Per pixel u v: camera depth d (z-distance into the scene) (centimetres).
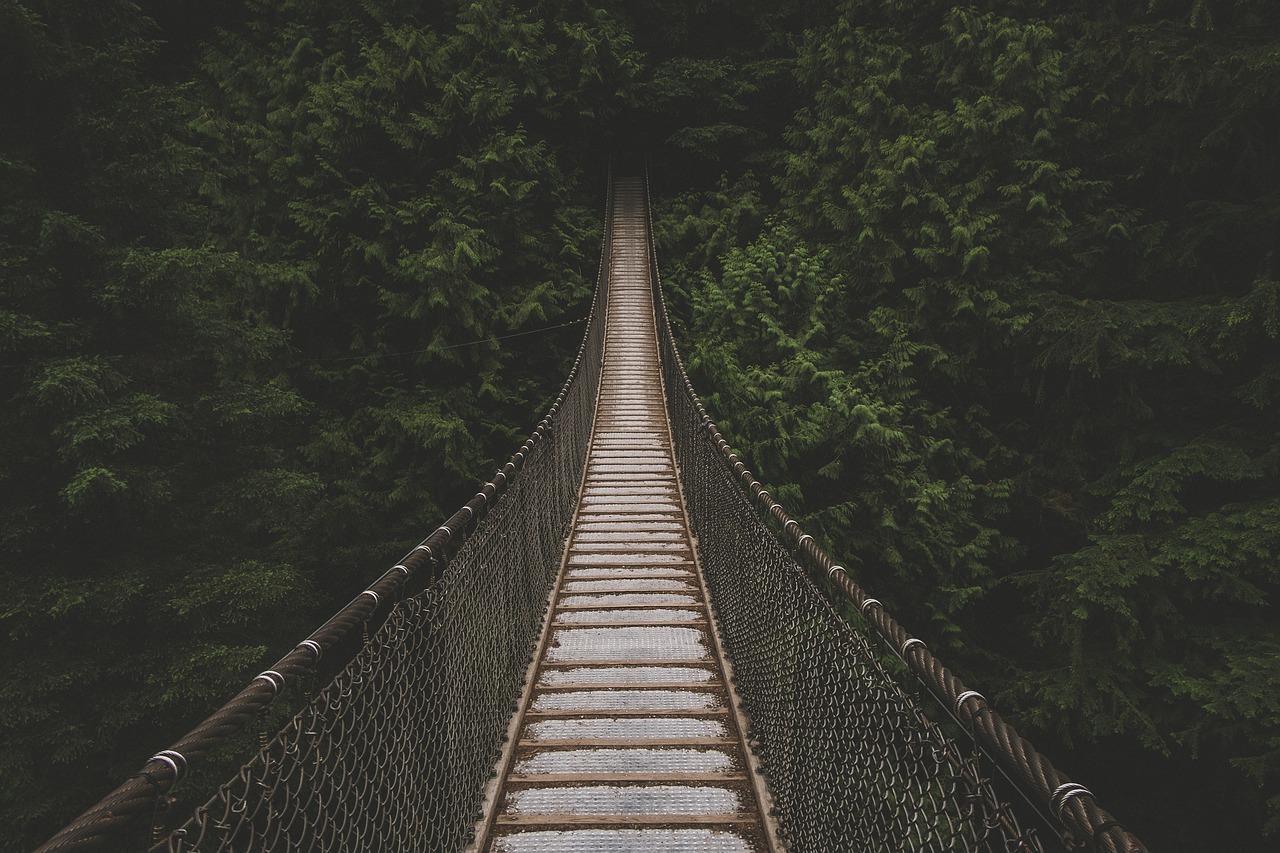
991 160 1353
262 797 132
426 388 1405
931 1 1603
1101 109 1298
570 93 1927
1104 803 1016
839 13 1914
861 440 1128
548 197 1741
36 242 670
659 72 2156
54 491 638
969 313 1302
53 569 629
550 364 1634
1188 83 1027
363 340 1456
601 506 764
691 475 702
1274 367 931
